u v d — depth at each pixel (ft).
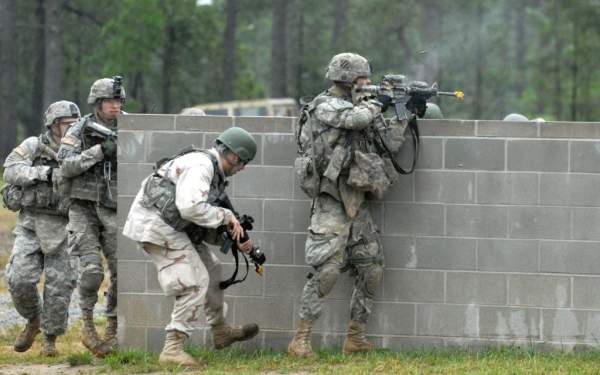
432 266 60.29
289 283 61.05
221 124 60.95
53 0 263.49
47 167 61.82
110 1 313.73
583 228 59.47
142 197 53.93
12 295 63.10
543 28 295.89
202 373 53.11
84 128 59.72
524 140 59.67
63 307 63.31
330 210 55.77
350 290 60.70
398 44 275.39
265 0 319.88
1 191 63.41
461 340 60.23
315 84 325.01
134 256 61.31
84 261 59.82
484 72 284.20
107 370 56.03
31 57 321.73
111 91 61.16
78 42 322.14
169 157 58.70
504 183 59.82
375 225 58.59
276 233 61.05
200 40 316.81
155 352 61.16
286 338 61.16
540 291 59.77
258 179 60.95
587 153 59.36
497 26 280.31
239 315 61.36
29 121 333.01
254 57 474.90
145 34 291.17
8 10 266.98
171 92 333.01
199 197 52.16
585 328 59.62
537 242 59.72
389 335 60.59
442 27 267.39
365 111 54.44
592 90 290.76
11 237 139.95
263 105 234.99
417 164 60.08
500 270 59.93
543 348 59.77
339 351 59.41
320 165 55.21
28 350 70.59
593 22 281.74
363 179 54.90
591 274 59.57
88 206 60.59
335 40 323.98
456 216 60.03
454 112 284.00
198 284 54.44
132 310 61.57
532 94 304.30
